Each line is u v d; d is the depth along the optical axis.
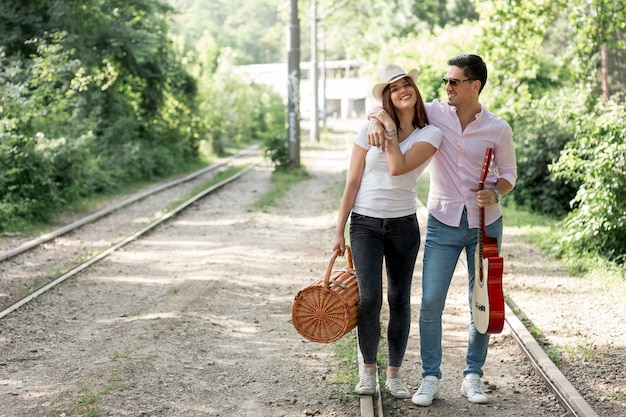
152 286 9.91
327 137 50.19
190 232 14.52
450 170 5.60
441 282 5.67
